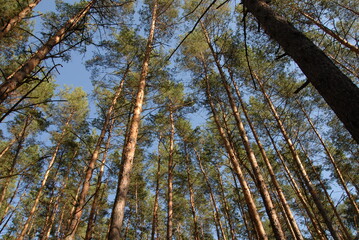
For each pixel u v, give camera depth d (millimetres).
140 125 14117
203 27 12164
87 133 15164
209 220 22500
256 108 14359
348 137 13555
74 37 4980
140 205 22609
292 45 2418
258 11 2889
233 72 11938
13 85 3090
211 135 16438
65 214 17547
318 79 2109
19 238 12797
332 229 8922
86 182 9344
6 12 8117
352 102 1820
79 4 8758
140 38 11727
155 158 17281
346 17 10078
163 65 10891
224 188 18891
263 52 10266
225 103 12359
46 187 15648
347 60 11727
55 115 17484
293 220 9430
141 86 8328
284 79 12375
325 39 10430
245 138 8773
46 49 4004
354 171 16234
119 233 5066
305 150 14312
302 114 13750
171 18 11938
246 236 19266
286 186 17250
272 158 14805
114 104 11375
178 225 22516
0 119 1445
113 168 14703
